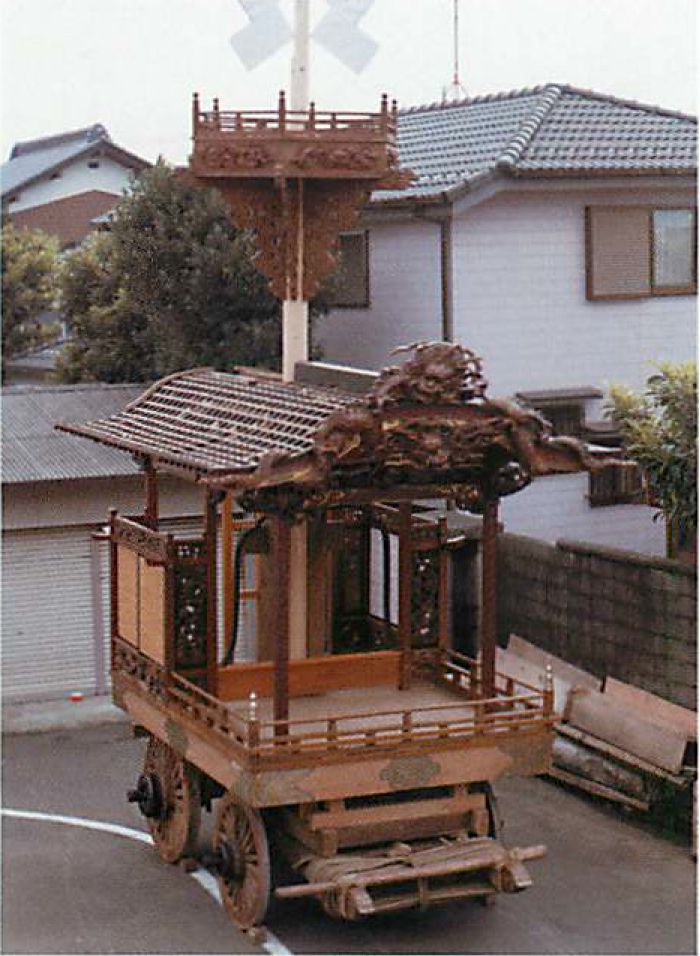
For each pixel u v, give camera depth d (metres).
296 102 14.12
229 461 10.41
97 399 18.53
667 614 13.86
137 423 12.92
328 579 13.17
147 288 20.08
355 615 13.50
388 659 12.31
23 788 14.16
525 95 21.98
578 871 11.88
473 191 18.22
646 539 20.00
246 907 10.62
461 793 10.66
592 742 13.42
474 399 10.66
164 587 11.48
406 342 19.38
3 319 27.56
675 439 13.66
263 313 19.77
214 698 10.75
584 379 19.50
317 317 20.55
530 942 10.49
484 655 11.48
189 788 11.66
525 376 19.16
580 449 10.50
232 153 13.40
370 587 13.50
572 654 15.17
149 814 12.20
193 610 11.58
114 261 20.39
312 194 13.97
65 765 14.87
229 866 10.62
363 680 12.26
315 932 10.68
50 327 28.22
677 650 13.77
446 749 10.42
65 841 12.73
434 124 22.19
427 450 10.12
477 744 10.52
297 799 9.99
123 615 12.59
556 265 19.20
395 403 9.97
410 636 12.31
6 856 12.34
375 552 15.30
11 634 16.86
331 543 13.02
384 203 18.53
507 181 18.36
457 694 12.09
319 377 12.18
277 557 10.26
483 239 18.77
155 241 19.88
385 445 10.05
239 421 11.53
